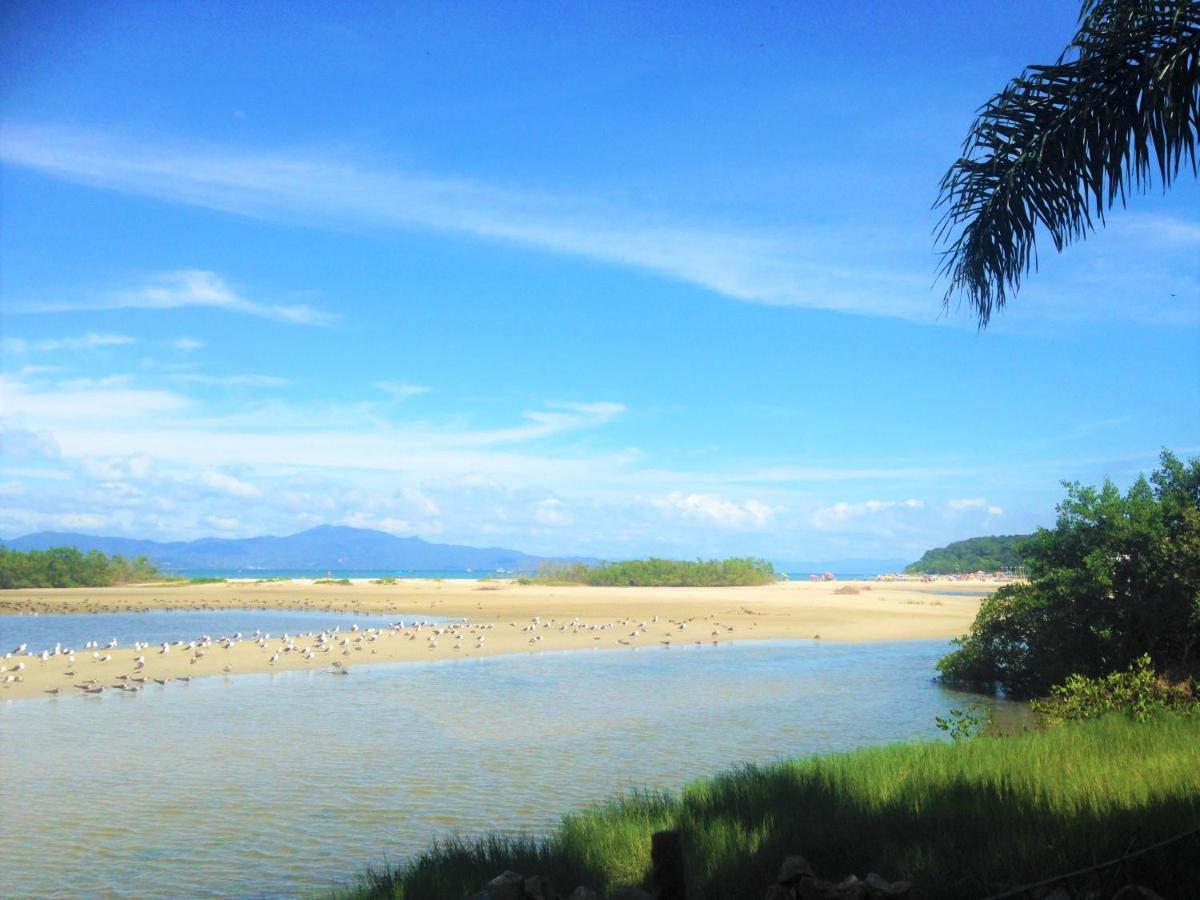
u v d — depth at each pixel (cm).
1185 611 2209
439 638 4319
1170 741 1334
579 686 2805
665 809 1146
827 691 2711
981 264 1030
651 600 7744
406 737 1947
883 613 6419
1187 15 848
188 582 11006
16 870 1112
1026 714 2305
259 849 1191
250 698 2539
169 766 1667
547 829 1267
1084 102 920
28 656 3447
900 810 1021
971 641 2942
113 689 2700
